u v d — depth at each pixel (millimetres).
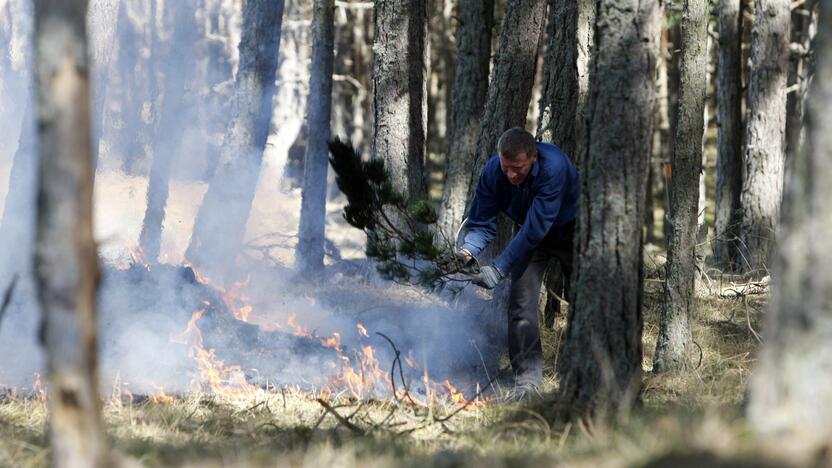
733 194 24297
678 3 28922
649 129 8477
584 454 6473
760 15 22719
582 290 8562
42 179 4984
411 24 18906
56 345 5004
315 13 20484
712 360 12305
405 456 7223
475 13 17922
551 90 14547
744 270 22281
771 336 5805
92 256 5090
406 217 10492
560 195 10422
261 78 18141
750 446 5426
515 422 8633
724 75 24469
